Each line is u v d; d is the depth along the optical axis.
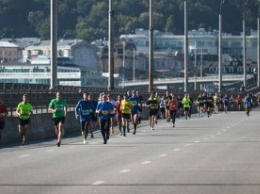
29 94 93.25
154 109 106.25
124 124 92.06
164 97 147.75
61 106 74.12
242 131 101.12
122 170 51.91
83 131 78.94
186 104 144.25
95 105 88.75
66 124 98.81
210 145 75.31
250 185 44.06
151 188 42.75
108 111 78.44
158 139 85.00
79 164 56.19
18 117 77.50
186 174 49.44
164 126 115.75
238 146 73.88
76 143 79.00
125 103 91.88
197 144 76.81
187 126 115.62
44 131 89.00
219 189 42.38
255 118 148.88
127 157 61.94
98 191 41.62
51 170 52.12
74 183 44.91
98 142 80.44
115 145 75.88
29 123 84.69
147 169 52.47
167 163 56.66
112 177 47.81
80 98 115.75
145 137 89.00
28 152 67.12
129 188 42.75
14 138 81.62
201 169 52.47
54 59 109.19
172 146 74.12
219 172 50.59
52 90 104.56
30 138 84.88
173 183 44.84
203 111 181.50
